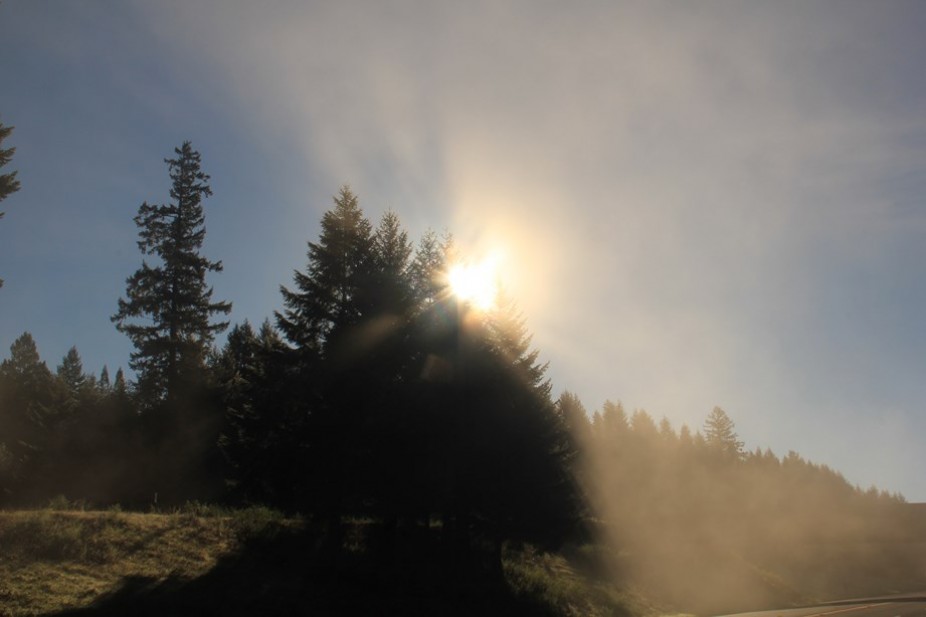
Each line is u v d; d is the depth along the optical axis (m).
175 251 43.22
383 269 28.50
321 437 25.67
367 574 24.28
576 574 37.69
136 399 45.66
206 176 45.84
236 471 29.83
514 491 30.12
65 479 43.41
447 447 28.92
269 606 19.12
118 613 16.19
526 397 31.83
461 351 30.23
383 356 27.09
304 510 27.23
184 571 20.12
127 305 41.94
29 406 57.09
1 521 19.31
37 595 16.16
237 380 33.12
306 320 28.06
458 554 29.98
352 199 29.94
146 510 35.44
